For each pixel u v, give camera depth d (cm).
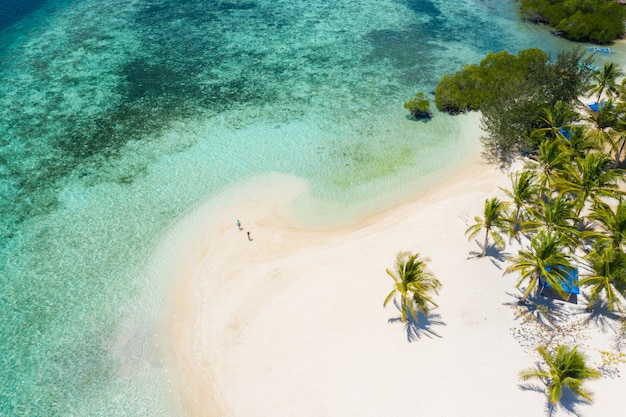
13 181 4553
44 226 4075
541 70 4931
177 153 4900
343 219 4109
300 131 5194
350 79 6188
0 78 6222
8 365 3102
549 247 2864
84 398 2928
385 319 3167
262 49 6938
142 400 2902
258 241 3897
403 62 6600
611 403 2639
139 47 7019
